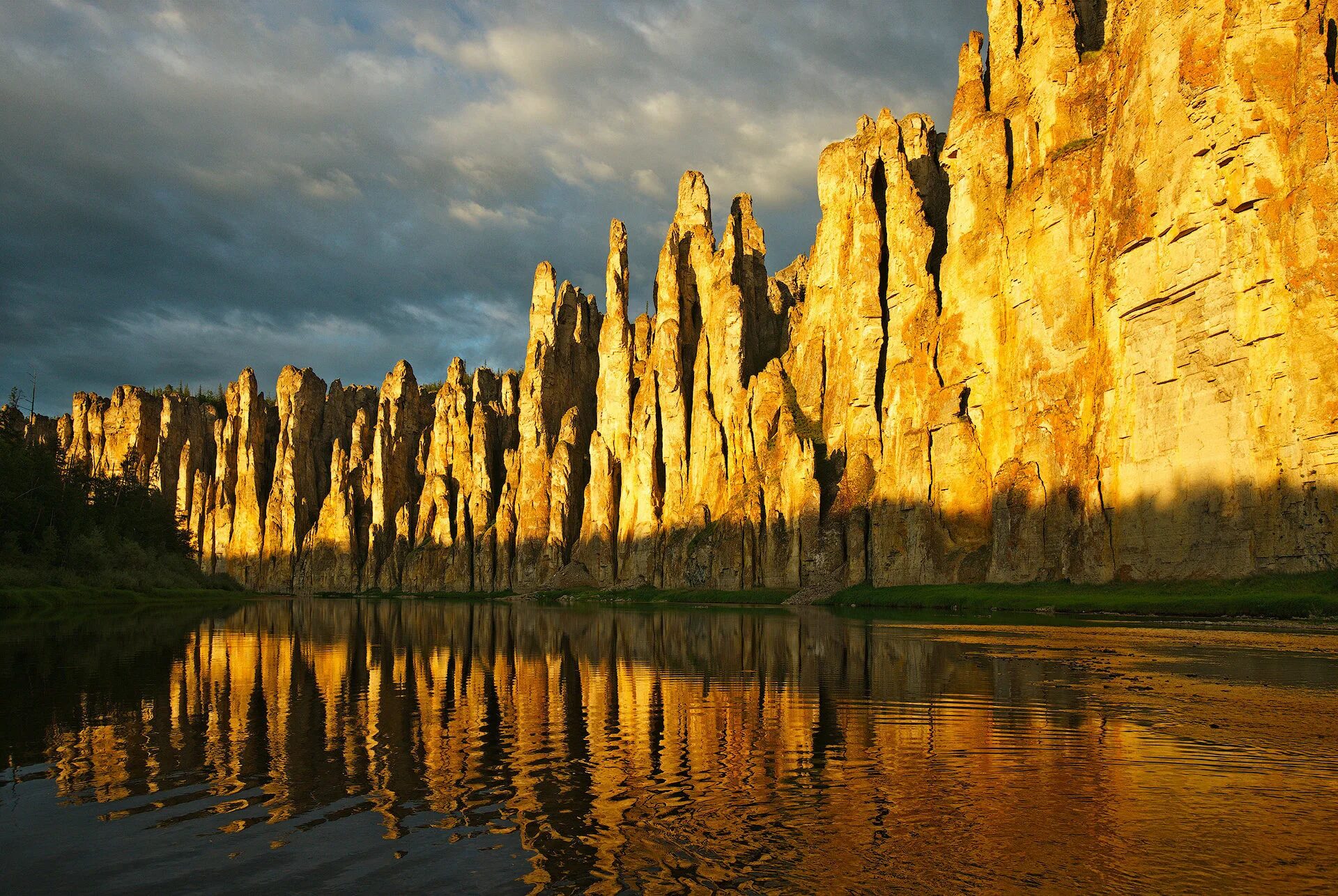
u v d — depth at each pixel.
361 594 199.25
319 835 15.98
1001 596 79.38
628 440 172.88
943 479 99.44
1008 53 104.12
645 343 179.25
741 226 171.88
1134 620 60.12
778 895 13.20
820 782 19.38
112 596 103.25
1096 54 93.88
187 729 25.75
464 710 29.48
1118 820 16.55
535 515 185.50
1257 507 60.69
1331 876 13.77
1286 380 59.03
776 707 29.27
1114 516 73.75
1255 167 61.88
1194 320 66.62
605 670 41.00
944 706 28.52
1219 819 16.58
